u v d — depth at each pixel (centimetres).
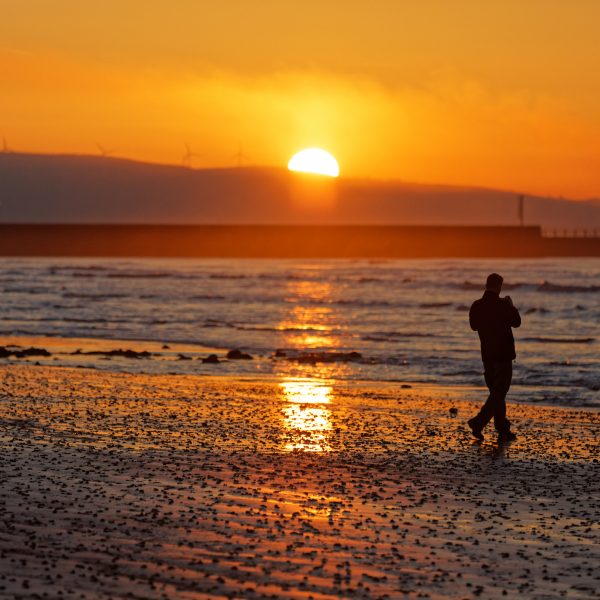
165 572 2845
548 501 3975
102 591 2644
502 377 5650
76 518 3438
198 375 9762
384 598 2692
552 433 5972
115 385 8406
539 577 2916
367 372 10181
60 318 19075
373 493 4066
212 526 3397
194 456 4809
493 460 4962
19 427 5672
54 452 4806
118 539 3178
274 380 9312
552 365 10669
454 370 10281
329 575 2880
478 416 5641
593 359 11500
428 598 2702
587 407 7412
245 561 2986
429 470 4631
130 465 4503
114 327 16925
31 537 3161
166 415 6384
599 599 2717
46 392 7712
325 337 15175
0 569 2797
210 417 6344
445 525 3538
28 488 3909
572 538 3378
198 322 18412
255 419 6300
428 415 6731
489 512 3766
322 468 4597
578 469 4712
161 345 13738
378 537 3331
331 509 3741
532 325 17762
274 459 4791
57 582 2700
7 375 9225
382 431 5916
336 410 6938
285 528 3409
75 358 11512
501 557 3123
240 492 3991
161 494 3891
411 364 10956
